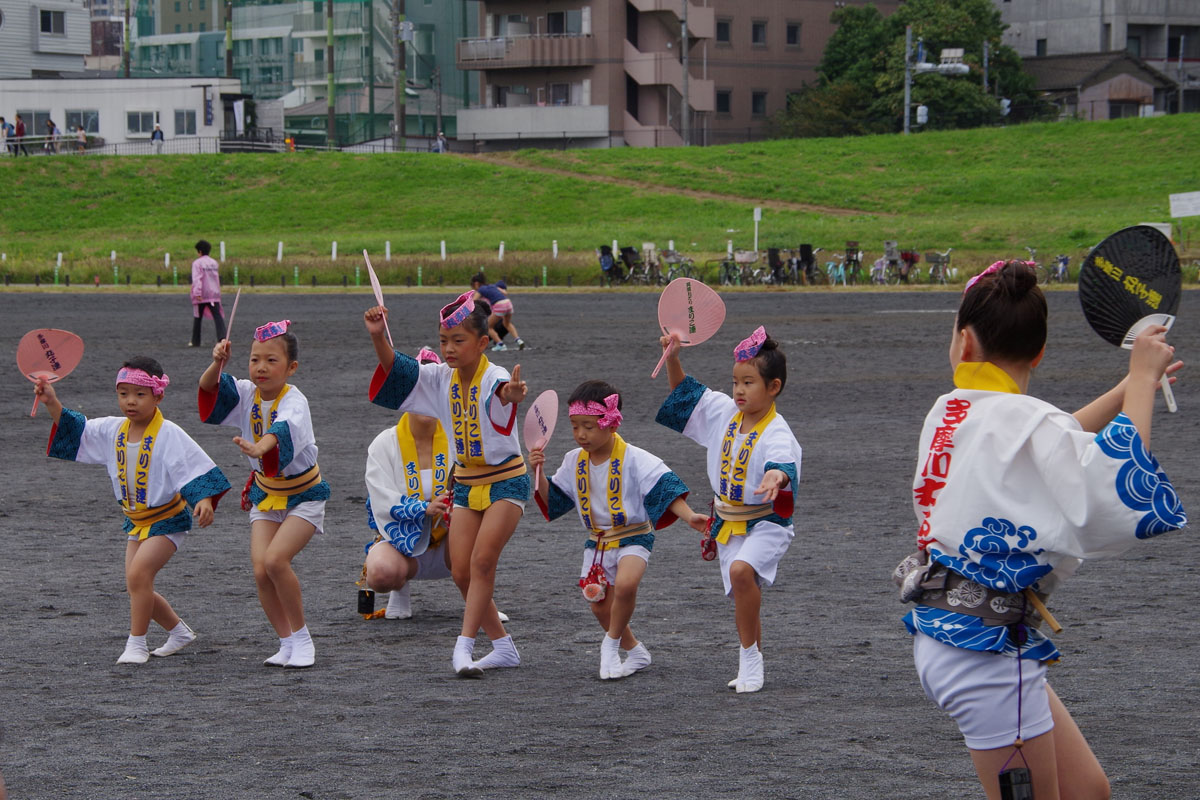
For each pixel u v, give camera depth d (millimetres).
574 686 8641
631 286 62312
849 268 62312
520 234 76812
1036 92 116750
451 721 7871
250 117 127812
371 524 10680
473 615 8969
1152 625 9844
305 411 9328
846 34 116062
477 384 8969
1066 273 58469
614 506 8875
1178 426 20016
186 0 176375
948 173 92875
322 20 152625
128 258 71250
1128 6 124250
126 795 6637
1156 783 6594
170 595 11375
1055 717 4785
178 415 22453
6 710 8148
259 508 9398
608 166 97812
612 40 108750
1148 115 112688
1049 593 4711
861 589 11195
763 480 8023
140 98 114750
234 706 8234
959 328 4758
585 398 8773
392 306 49094
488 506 9039
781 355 8469
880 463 17609
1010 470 4473
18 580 11875
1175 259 4723
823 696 8281
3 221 88375
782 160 98438
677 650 9531
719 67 113312
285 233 84312
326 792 6648
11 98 113875
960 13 112312
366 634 10203
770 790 6590
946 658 4590
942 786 6613
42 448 19609
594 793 6578
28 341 9328
